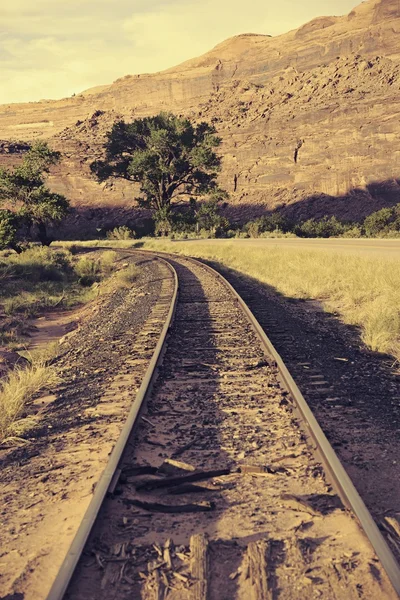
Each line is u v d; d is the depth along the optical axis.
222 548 3.69
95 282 31.05
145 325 13.73
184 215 96.25
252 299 17.73
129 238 98.69
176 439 5.87
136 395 7.00
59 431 6.62
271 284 22.05
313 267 23.42
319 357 9.67
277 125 159.62
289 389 7.20
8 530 4.21
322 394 7.38
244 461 5.22
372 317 12.65
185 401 7.14
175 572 3.43
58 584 3.17
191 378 8.29
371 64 189.00
